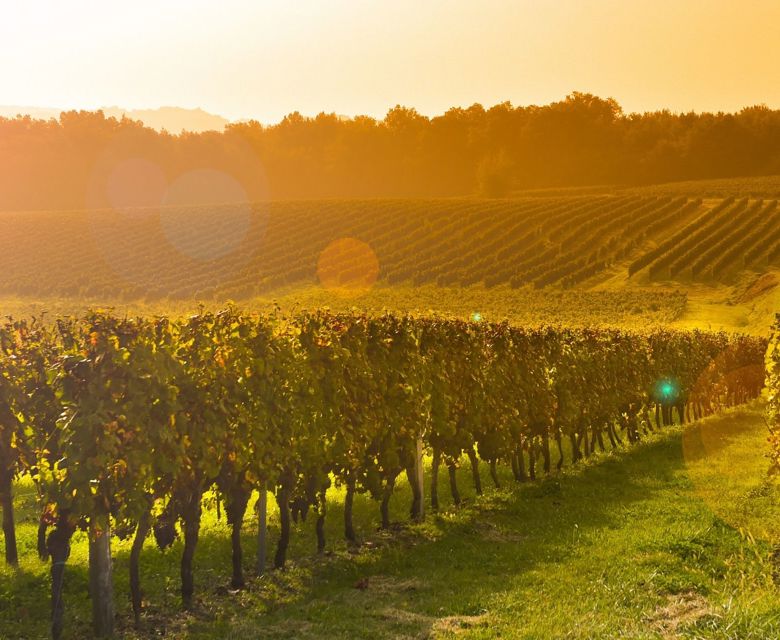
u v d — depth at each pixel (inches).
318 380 401.7
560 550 391.9
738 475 601.3
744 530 415.8
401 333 473.4
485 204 4714.6
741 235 3713.1
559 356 701.9
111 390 303.0
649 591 320.2
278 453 369.1
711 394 1184.8
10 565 383.2
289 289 3208.7
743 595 290.2
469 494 564.1
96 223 4399.6
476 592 326.6
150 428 312.7
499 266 3371.1
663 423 1082.1
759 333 2223.2
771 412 457.4
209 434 337.1
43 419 395.5
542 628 275.4
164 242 3934.5
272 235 4045.3
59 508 299.1
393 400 460.1
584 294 3075.8
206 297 3011.8
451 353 535.5
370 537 439.8
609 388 805.9
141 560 389.7
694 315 2662.4
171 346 335.9
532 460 637.9
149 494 319.0
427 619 294.0
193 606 326.6
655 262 3339.1
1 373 395.5
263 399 366.6
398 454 470.3
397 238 3964.1
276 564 378.3
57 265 3533.5
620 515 473.4
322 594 334.3
